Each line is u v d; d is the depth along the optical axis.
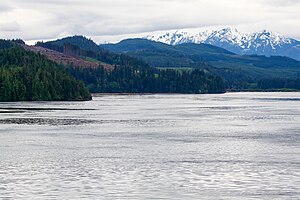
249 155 73.75
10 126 120.50
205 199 47.41
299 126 124.25
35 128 115.94
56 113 169.25
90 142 89.69
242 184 53.34
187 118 151.38
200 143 88.56
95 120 141.00
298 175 57.84
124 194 49.25
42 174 58.44
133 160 68.81
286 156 72.69
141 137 98.19
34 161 67.81
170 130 113.12
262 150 79.25
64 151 77.81
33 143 87.94
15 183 53.69
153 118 150.75
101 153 75.62
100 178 56.25
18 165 64.56
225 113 176.38
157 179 55.81
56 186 52.34
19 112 173.25
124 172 59.75
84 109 195.62
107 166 63.88
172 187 52.00
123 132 108.06
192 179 55.84
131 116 158.50
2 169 61.62
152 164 65.44
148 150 79.19
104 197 48.16
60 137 97.62
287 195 48.84
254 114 171.25
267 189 51.16
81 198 47.75
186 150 79.25
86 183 53.72
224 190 50.81
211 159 69.88
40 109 193.00
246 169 61.72
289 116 161.50
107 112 177.62
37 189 51.06
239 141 91.75
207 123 133.25
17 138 95.44
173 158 70.69
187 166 63.94
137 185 52.91
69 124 127.31
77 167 63.12
